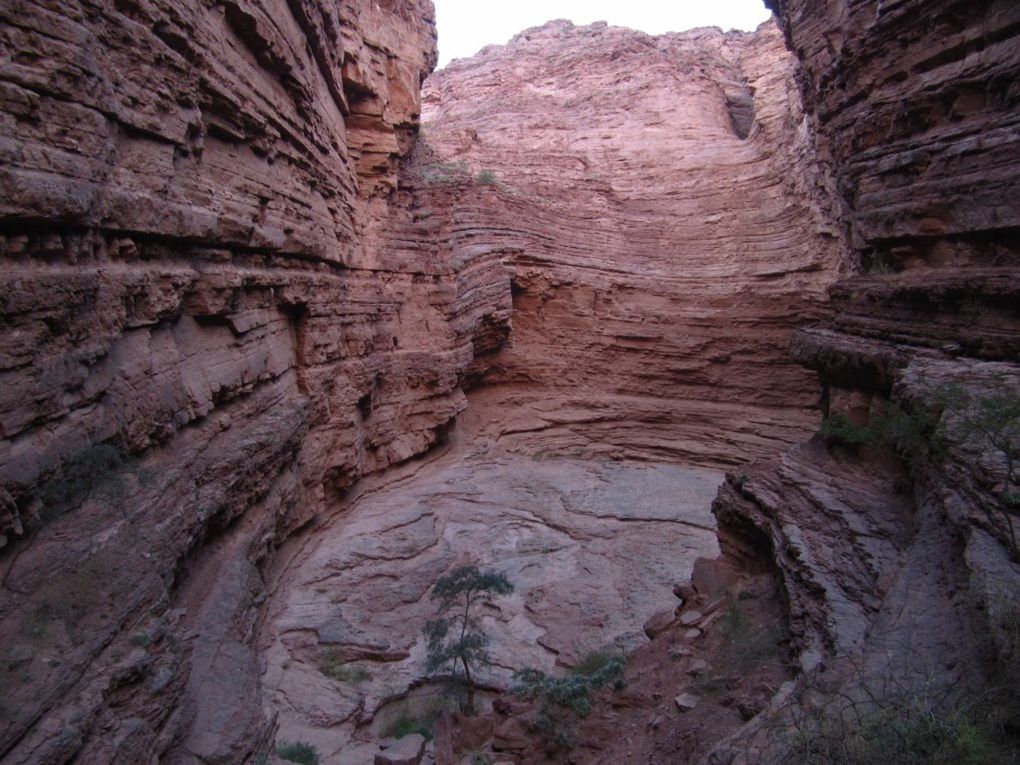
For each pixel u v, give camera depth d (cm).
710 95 3872
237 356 1180
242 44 1177
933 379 910
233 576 936
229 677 746
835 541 879
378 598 1409
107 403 770
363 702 1077
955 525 654
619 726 838
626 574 1592
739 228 3053
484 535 1811
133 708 564
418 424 2259
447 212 2377
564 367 2891
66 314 678
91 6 752
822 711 490
